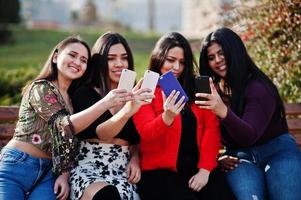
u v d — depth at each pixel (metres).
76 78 3.50
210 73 3.79
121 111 3.22
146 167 3.51
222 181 3.53
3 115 3.83
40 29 17.70
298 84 4.57
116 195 3.16
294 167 3.50
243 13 4.86
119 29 23.73
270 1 4.54
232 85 3.66
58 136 3.21
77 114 3.17
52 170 3.30
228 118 3.32
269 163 3.58
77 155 3.41
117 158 3.44
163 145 3.49
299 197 3.44
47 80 3.40
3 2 16.45
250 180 3.50
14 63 10.41
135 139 3.55
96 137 3.39
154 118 3.49
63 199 3.26
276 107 3.68
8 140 3.83
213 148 3.59
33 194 3.26
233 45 3.63
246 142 3.42
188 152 3.58
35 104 3.30
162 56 3.61
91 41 14.15
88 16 27.45
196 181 3.46
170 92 3.29
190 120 3.58
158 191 3.37
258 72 3.70
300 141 4.21
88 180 3.22
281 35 4.56
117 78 3.58
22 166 3.28
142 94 3.16
